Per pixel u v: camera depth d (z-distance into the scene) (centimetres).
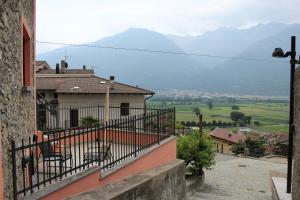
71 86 3120
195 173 1659
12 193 508
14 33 547
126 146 888
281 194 841
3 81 489
